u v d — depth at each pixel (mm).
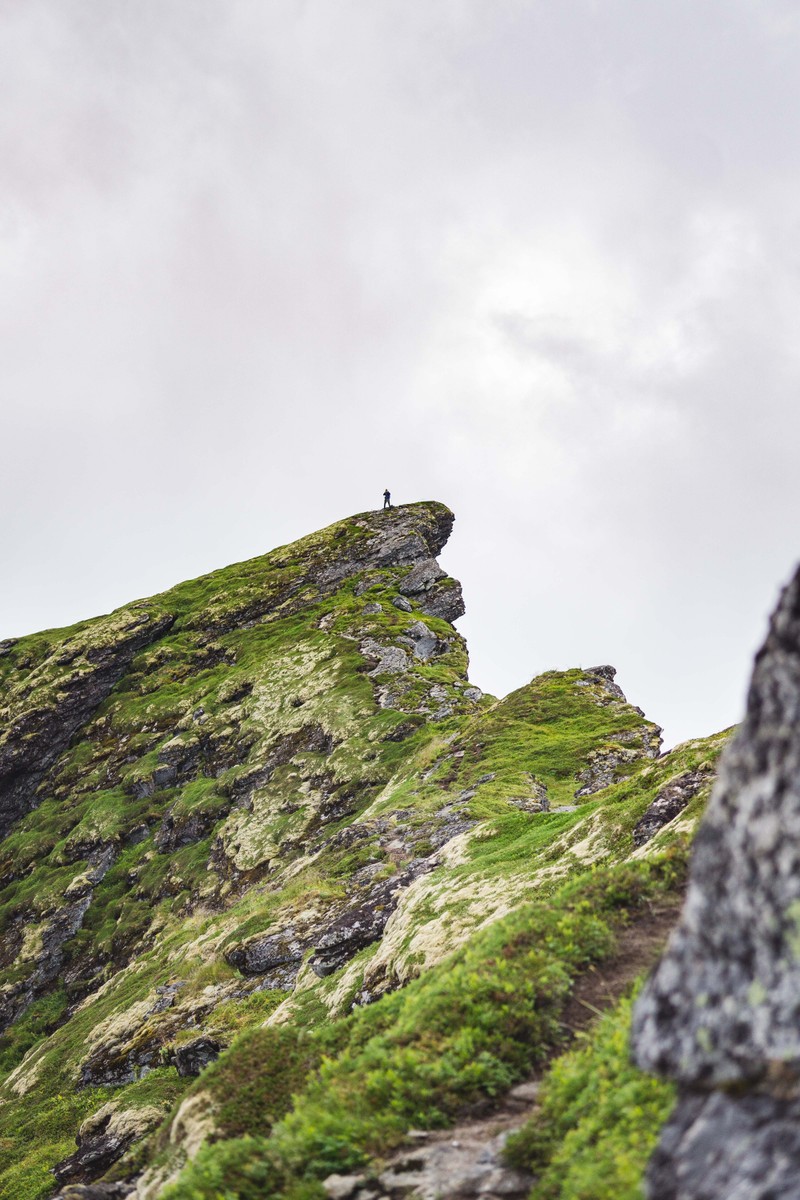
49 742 126750
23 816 120750
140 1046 49531
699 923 8312
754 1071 7387
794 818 7547
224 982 50656
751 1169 6785
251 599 140375
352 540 148125
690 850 18109
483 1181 10531
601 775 63562
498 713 80375
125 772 111312
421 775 73500
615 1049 11398
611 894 17094
